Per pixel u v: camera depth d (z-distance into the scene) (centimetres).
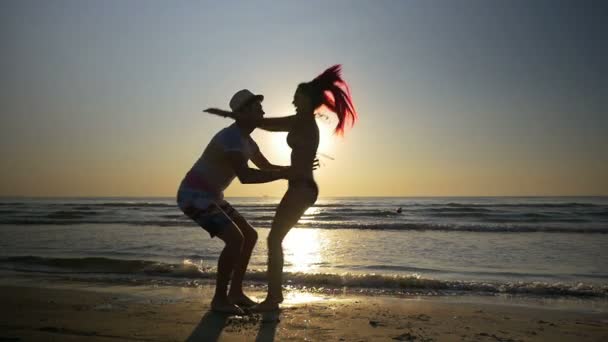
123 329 350
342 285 618
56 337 323
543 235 1466
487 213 3164
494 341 333
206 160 394
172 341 319
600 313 447
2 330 346
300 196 407
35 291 538
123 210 4128
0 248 1080
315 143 410
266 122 405
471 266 811
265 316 397
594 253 993
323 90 409
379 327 367
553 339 341
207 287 601
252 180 389
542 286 588
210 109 393
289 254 995
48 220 2381
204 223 397
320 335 339
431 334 349
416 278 617
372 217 2911
